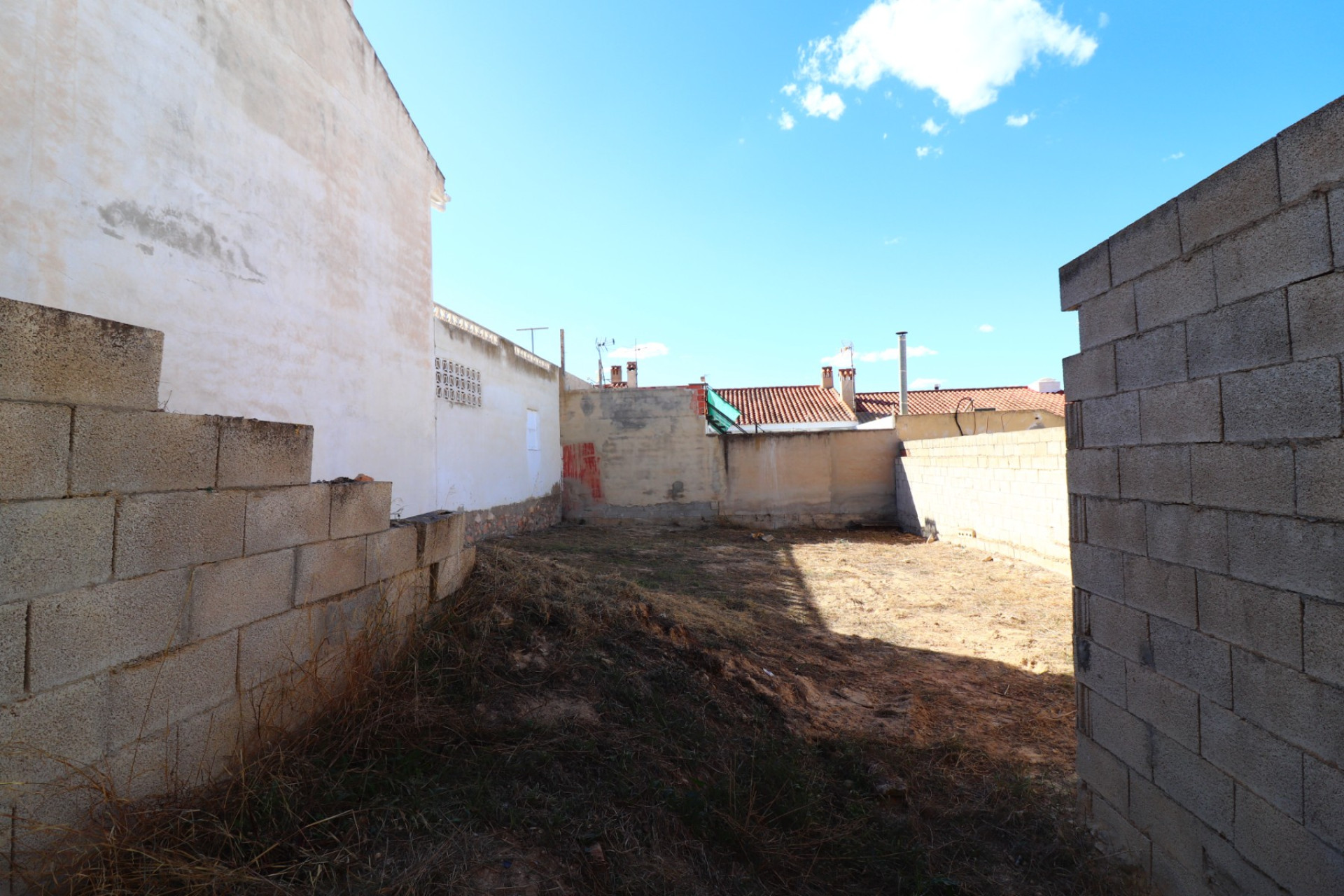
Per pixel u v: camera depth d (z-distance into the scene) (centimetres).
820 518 1480
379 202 636
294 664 288
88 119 358
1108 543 291
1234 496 221
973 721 423
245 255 466
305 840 227
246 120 470
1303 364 194
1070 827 306
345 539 326
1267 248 205
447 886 215
